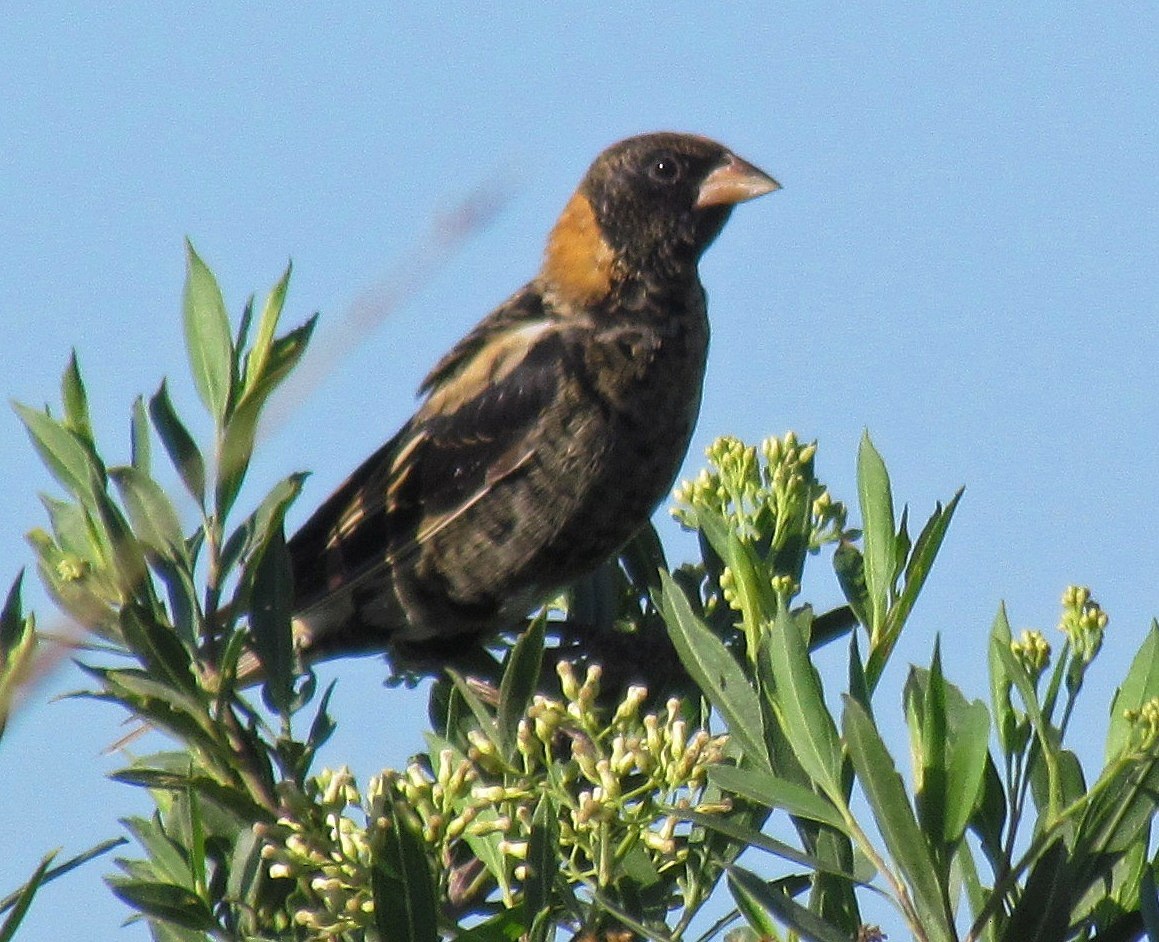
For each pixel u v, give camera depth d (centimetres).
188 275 631
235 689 644
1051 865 530
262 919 614
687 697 856
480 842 588
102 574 652
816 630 772
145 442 658
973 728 518
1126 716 532
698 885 607
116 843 567
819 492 786
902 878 523
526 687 608
